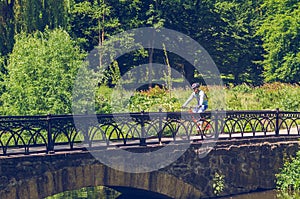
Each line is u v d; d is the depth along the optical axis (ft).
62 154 50.62
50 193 50.16
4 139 63.16
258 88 112.27
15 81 75.72
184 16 151.53
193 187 59.47
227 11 156.87
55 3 99.66
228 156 62.34
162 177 57.11
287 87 109.50
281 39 132.05
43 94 74.79
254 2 171.32
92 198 65.05
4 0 94.43
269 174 65.72
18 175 48.75
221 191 61.72
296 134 69.05
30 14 96.07
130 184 54.90
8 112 74.02
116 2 140.56
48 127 50.52
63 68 78.59
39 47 79.41
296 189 65.31
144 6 147.43
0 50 92.99
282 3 134.21
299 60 128.57
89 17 134.92
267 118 67.31
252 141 64.69
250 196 62.80
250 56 161.58
